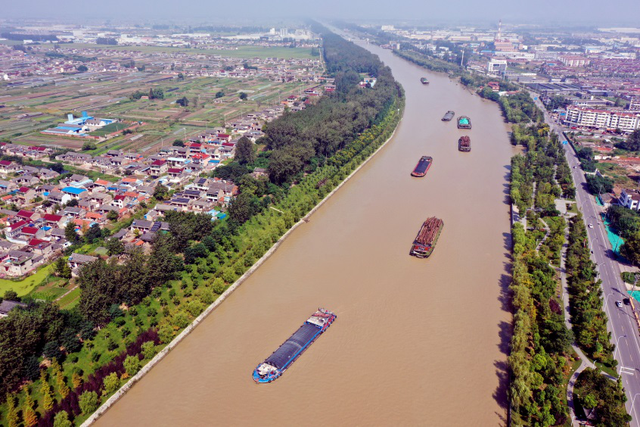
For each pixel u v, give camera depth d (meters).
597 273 199.50
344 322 176.38
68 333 155.75
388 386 148.25
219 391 146.75
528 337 164.62
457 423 136.00
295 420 136.75
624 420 125.00
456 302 187.62
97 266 182.50
